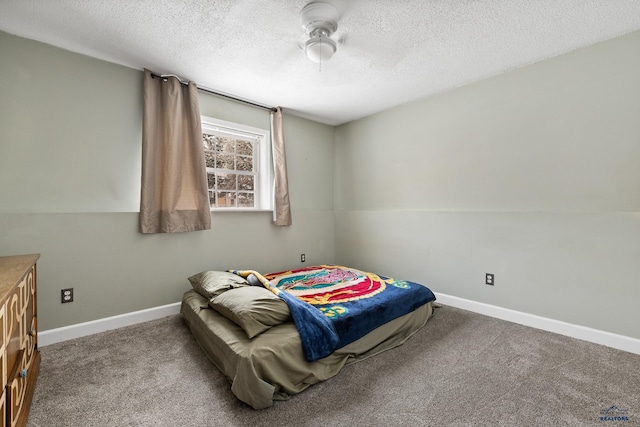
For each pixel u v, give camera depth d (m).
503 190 2.58
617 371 1.70
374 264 3.66
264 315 1.65
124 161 2.45
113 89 2.39
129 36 2.02
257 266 3.29
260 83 2.77
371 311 1.98
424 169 3.16
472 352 1.94
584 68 2.16
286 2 1.69
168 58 2.32
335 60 2.35
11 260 1.54
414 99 3.20
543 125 2.35
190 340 2.11
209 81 2.72
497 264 2.58
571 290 2.20
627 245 1.98
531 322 2.38
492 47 2.17
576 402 1.43
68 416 1.33
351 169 3.98
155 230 2.49
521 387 1.56
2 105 1.96
